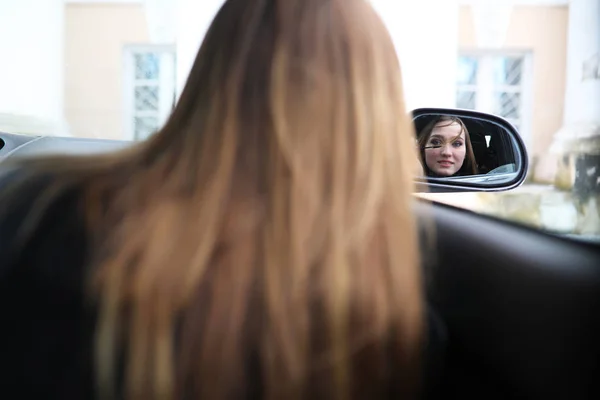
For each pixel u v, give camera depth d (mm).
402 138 886
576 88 7355
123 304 781
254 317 771
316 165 808
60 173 914
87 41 10031
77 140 2652
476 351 1174
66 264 823
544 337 1062
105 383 788
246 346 769
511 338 1123
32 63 9750
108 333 784
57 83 9906
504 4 9859
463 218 1530
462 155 2221
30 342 826
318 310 772
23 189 904
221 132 833
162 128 916
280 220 784
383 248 812
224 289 771
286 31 887
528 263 1160
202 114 866
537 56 9984
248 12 916
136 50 10055
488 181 2219
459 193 2203
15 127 9312
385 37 933
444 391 1055
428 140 2219
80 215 850
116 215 833
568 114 7523
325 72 859
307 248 777
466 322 1165
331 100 842
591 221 1416
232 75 864
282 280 770
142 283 770
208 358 768
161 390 771
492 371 1155
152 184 844
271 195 796
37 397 827
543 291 1095
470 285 1219
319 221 786
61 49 9898
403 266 822
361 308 786
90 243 831
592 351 993
